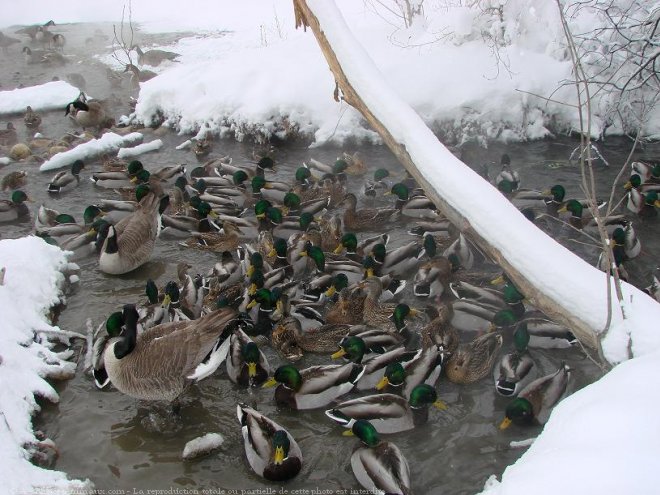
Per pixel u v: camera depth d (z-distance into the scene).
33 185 15.13
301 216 12.69
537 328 9.27
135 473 7.41
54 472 7.03
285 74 17.39
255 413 7.68
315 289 10.62
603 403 4.93
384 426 7.89
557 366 9.05
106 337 8.77
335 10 10.37
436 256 11.34
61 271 10.91
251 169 15.14
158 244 12.52
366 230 13.10
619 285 6.05
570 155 15.35
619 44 14.59
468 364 8.77
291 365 8.45
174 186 14.58
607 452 4.43
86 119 18.47
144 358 7.70
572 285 6.64
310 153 16.27
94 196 14.73
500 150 15.84
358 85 9.84
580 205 12.67
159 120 18.36
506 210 7.46
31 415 7.98
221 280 10.81
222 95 17.33
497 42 16.88
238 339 8.99
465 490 7.14
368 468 7.04
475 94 15.91
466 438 7.91
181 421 8.18
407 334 9.71
